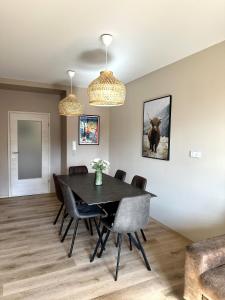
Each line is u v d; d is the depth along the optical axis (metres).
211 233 2.65
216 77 2.56
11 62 3.25
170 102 3.25
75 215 2.57
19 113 4.92
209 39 2.46
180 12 1.95
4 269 2.28
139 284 2.08
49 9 1.92
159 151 3.51
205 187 2.72
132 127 4.27
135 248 2.74
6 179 4.90
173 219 3.26
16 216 3.78
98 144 5.12
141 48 2.71
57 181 3.15
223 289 1.46
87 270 2.29
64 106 3.07
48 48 2.74
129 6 1.87
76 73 3.79
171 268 2.34
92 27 2.22
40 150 5.18
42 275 2.20
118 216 2.16
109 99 2.19
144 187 2.90
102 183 3.14
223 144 2.49
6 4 1.84
